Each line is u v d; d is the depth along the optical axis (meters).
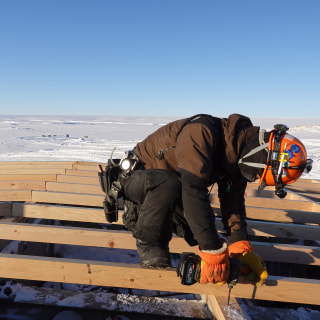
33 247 2.86
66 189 3.71
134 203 1.84
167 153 1.70
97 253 3.05
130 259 3.00
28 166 5.16
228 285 1.65
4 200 3.26
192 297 2.30
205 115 1.62
